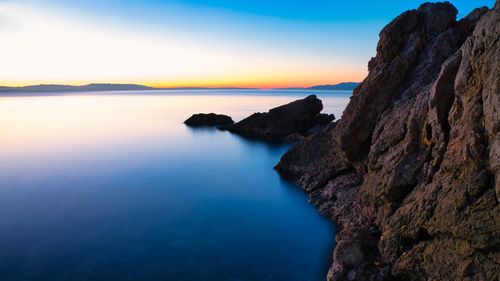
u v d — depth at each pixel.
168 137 109.00
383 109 36.28
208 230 39.62
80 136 110.50
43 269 31.31
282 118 110.38
